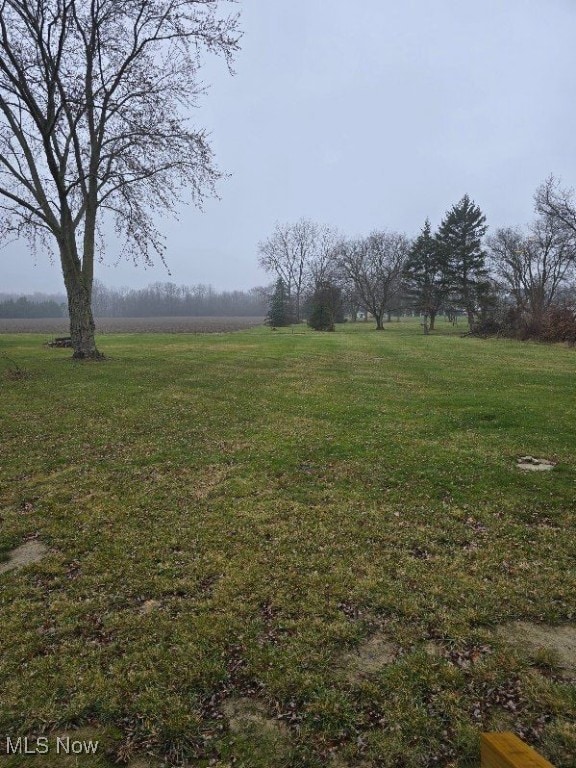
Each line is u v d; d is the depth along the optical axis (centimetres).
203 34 1848
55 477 699
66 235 1952
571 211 4291
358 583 427
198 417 1062
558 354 2717
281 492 638
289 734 281
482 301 5066
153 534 523
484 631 366
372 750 269
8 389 1377
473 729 280
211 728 286
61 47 1609
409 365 2102
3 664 338
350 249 6981
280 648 349
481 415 1098
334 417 1073
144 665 334
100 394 1309
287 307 7788
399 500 612
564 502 605
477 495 627
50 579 443
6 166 1925
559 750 267
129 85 1844
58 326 6800
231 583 430
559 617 384
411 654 342
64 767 263
